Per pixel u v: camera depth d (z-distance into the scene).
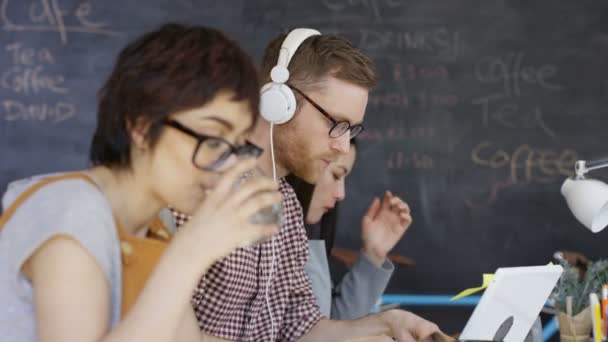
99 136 1.23
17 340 1.18
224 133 1.16
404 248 5.01
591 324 2.32
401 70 4.96
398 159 4.98
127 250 1.23
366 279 2.44
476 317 1.74
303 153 1.94
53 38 4.66
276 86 1.83
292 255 2.01
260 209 1.15
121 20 4.73
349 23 4.92
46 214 1.15
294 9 4.90
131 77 1.16
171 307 1.12
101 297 1.15
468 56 4.98
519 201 5.01
